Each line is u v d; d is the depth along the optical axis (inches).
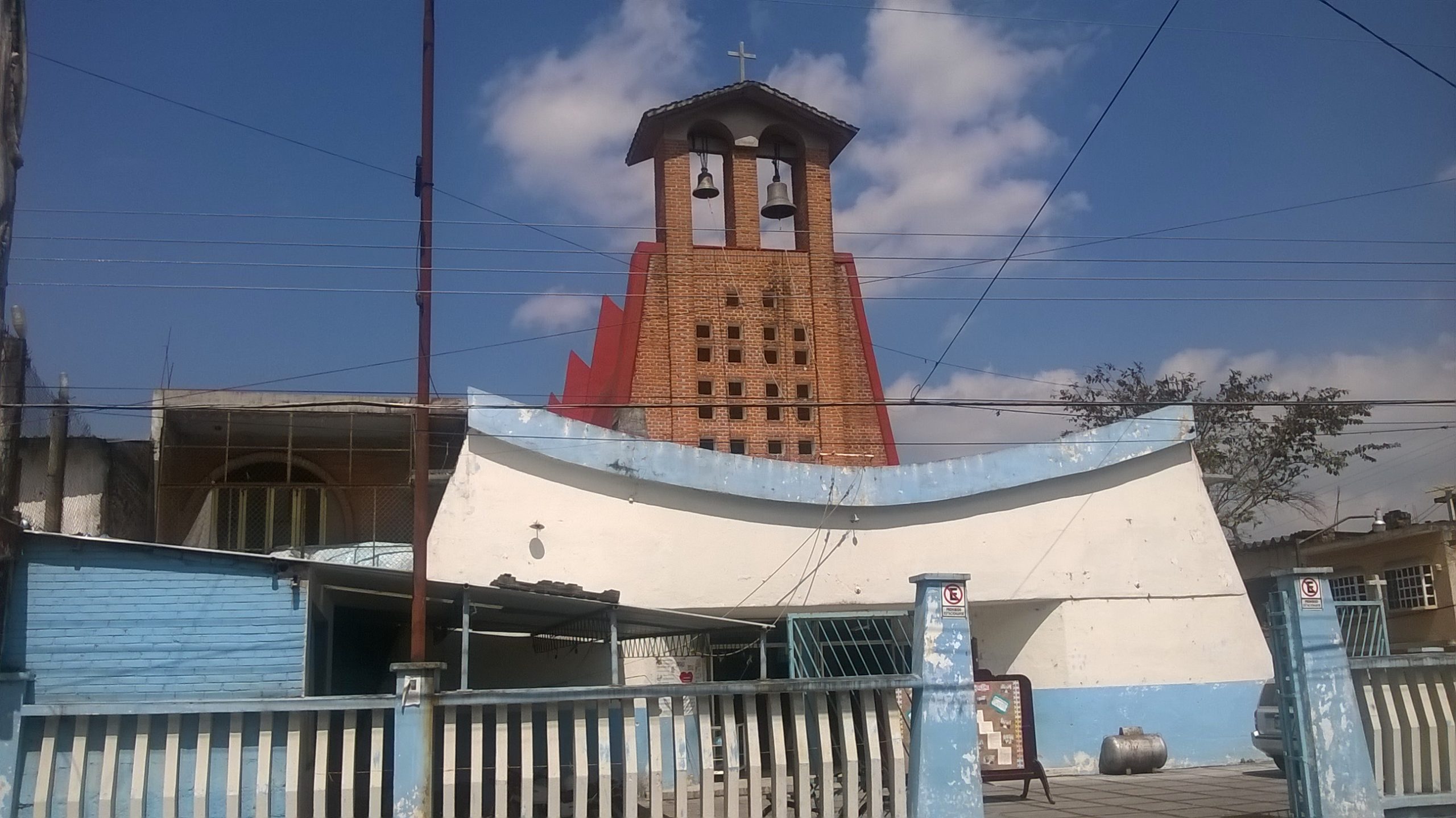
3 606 476.7
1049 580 755.4
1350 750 446.3
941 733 436.5
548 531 685.9
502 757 406.3
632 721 418.9
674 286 949.8
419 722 399.2
